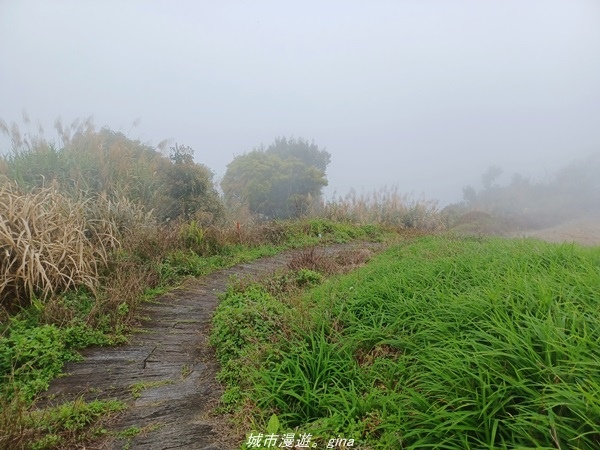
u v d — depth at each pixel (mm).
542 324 2031
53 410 2199
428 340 2516
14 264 3576
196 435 2143
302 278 5391
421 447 1783
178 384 2754
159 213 8195
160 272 5223
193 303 4641
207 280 5730
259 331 3244
